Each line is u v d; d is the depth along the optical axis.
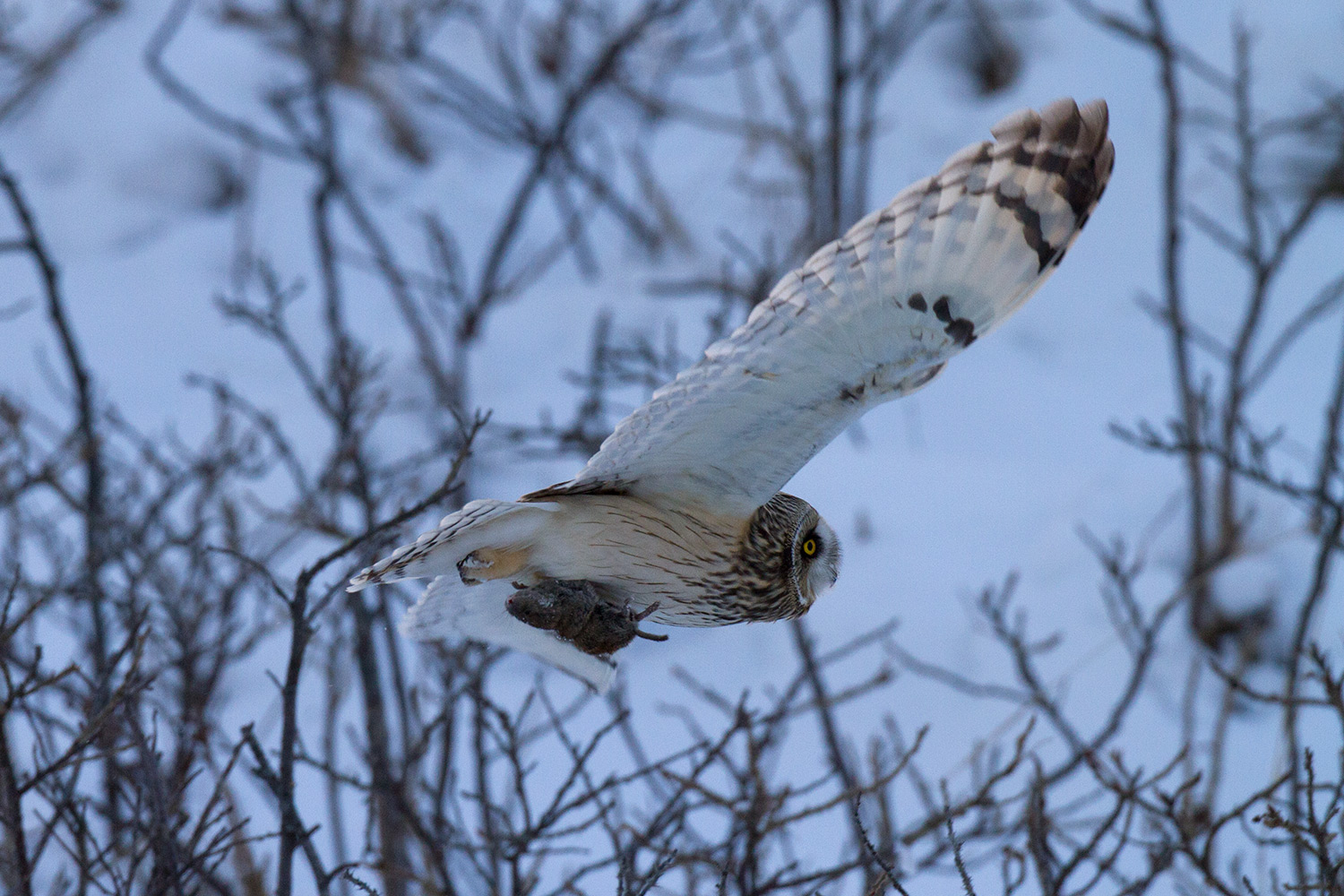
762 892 7.59
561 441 13.23
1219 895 8.28
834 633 13.23
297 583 6.93
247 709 11.24
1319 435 15.55
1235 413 13.96
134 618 7.77
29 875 6.55
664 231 18.56
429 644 9.99
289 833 7.00
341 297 17.42
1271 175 19.05
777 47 19.58
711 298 17.31
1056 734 12.10
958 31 21.23
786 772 11.54
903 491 15.16
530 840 7.68
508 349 16.72
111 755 7.45
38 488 12.38
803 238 16.62
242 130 19.06
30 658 9.79
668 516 7.20
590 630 7.32
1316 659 7.72
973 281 5.97
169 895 7.04
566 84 20.38
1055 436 16.09
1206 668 12.86
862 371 6.27
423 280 17.52
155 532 11.61
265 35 20.70
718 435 6.72
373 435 14.59
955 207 5.98
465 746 10.91
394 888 8.95
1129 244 18.66
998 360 17.28
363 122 20.17
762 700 12.45
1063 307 17.92
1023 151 6.02
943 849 8.32
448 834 8.53
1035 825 7.54
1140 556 12.81
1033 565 14.05
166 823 6.87
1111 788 7.68
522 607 7.24
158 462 11.34
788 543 7.68
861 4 20.86
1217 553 13.46
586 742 11.60
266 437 14.26
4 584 9.26
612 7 21.62
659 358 14.23
